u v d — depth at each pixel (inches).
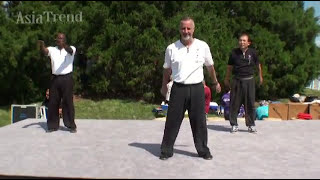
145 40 526.3
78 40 553.0
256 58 231.8
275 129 249.1
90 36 565.0
